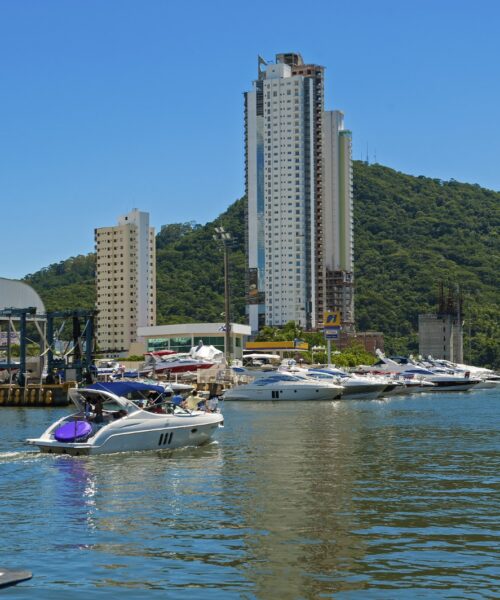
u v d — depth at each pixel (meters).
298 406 96.25
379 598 22.09
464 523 30.05
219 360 133.38
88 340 105.19
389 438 57.28
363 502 33.84
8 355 107.81
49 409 95.50
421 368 143.62
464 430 63.44
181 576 23.98
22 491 36.81
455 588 22.77
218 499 34.69
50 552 26.44
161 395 51.34
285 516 31.34
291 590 22.78
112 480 39.44
